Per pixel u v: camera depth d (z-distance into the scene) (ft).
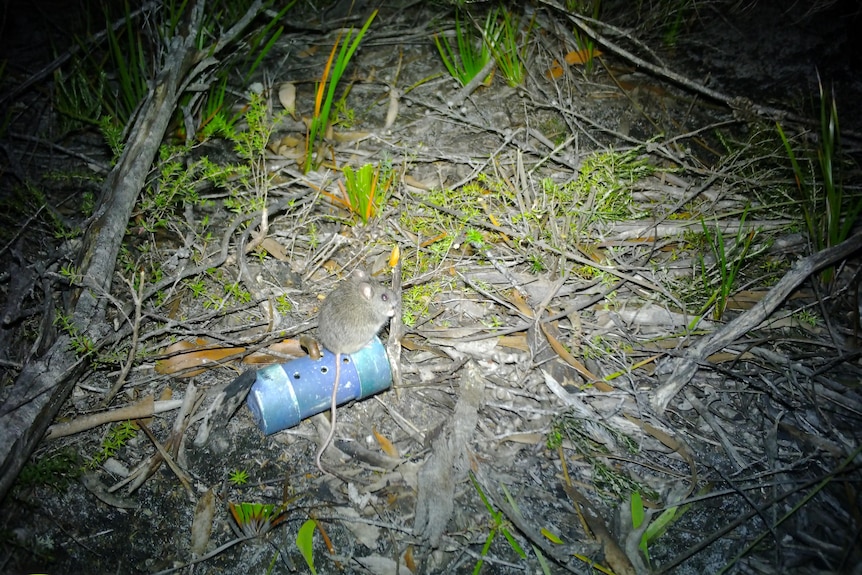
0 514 1.46
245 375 1.60
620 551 1.47
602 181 2.09
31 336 1.79
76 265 1.76
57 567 1.42
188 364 1.75
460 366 1.79
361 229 2.13
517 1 2.80
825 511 1.54
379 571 1.43
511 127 2.54
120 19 2.77
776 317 1.95
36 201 2.17
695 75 2.77
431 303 1.94
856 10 2.76
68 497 1.52
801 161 2.29
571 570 1.44
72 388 1.62
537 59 2.79
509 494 1.54
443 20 2.97
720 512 1.55
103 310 1.73
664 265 2.05
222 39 2.16
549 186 1.98
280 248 2.08
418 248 1.98
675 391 1.73
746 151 2.36
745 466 1.61
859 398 1.75
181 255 2.00
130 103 2.37
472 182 2.26
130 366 1.63
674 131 2.57
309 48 2.90
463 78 2.66
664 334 1.90
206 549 1.46
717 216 2.14
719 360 1.84
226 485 1.56
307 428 1.68
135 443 1.62
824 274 2.02
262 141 2.02
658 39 2.91
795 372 1.81
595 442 1.67
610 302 1.95
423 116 2.59
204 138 2.40
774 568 1.45
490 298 1.95
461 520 1.52
